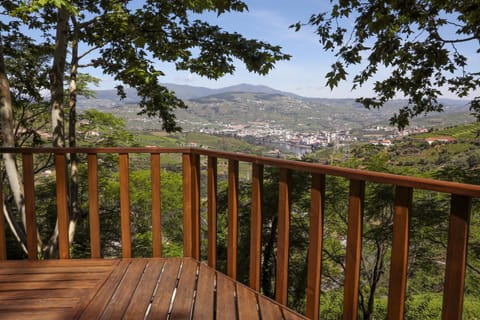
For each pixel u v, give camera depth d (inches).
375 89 253.0
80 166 399.5
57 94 254.1
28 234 104.3
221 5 158.7
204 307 77.7
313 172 70.0
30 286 87.3
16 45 283.0
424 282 323.9
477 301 287.9
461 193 47.6
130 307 77.3
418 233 268.7
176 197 515.8
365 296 400.8
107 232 459.8
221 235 350.9
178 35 253.1
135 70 242.5
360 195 62.9
